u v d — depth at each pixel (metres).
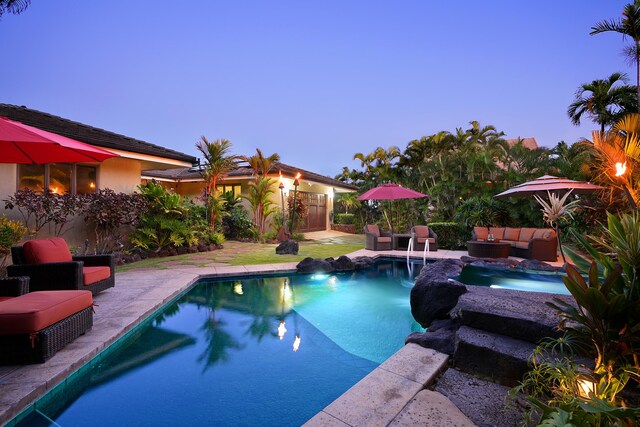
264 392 3.07
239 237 15.59
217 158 13.59
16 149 5.02
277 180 15.91
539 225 13.43
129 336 4.25
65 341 3.44
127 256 9.36
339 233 21.77
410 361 3.26
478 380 2.96
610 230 2.61
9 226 6.89
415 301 4.62
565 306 2.68
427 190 18.94
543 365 2.46
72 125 9.69
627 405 2.19
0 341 3.06
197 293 6.64
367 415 2.39
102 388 3.09
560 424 1.68
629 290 2.41
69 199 8.23
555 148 16.73
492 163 15.23
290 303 6.07
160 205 10.75
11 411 2.47
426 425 2.28
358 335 4.61
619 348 2.38
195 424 2.60
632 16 12.01
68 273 4.64
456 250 13.03
